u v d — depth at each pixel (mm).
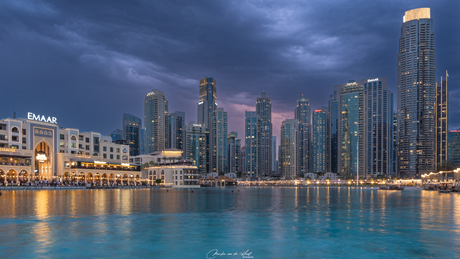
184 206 67750
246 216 50531
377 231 36812
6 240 31062
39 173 179250
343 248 28797
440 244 30297
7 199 82375
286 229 38094
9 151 158125
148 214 51688
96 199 85625
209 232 35875
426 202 84125
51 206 62656
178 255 26438
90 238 32188
